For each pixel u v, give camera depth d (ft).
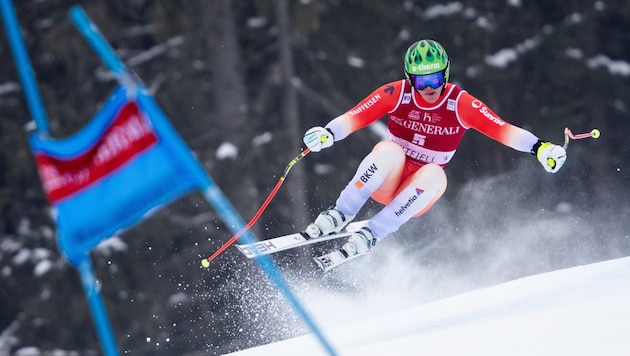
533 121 182.91
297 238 57.93
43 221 170.71
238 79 156.56
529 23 183.21
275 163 156.76
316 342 49.60
